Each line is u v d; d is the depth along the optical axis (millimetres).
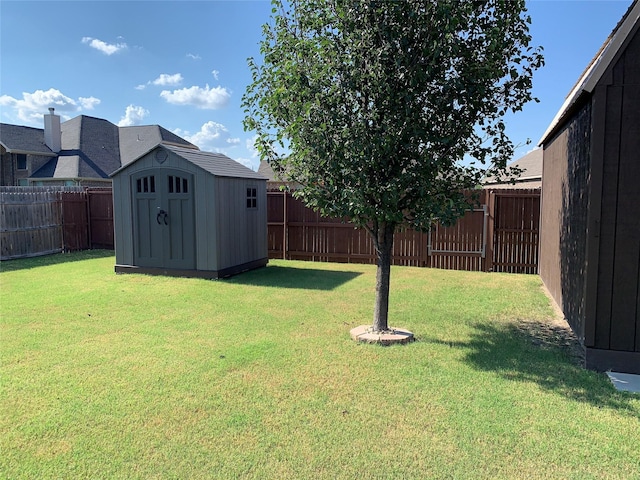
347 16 3961
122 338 4684
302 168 4555
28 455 2535
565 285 5508
